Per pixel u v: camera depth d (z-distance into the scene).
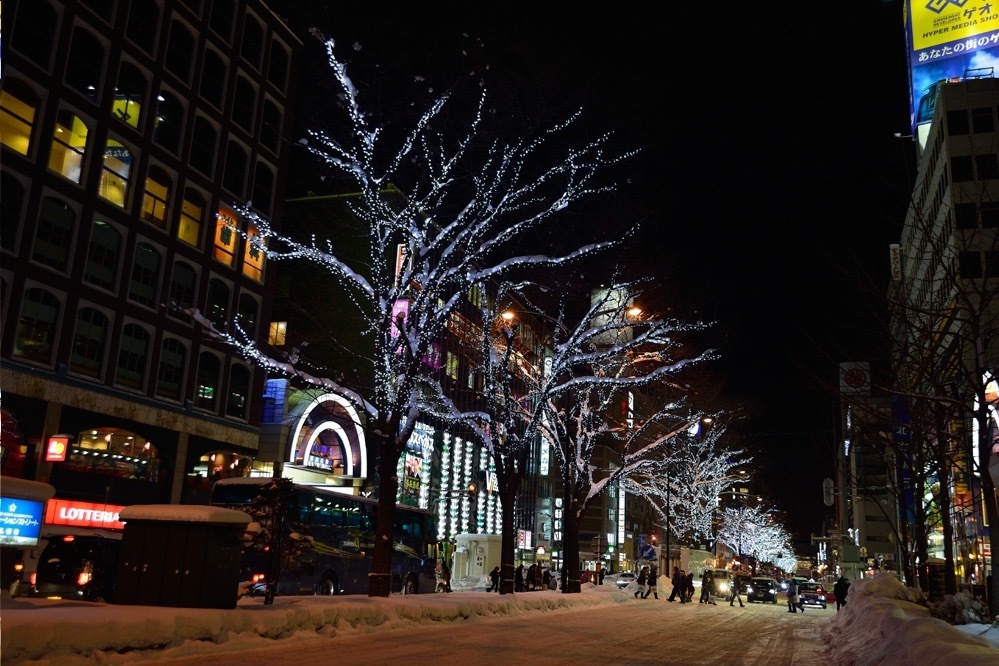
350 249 50.91
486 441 27.02
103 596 18.72
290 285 51.78
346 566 26.52
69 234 33.22
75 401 32.72
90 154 34.12
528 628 19.31
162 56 38.09
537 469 85.94
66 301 32.72
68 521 32.16
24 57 31.47
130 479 35.56
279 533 15.50
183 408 38.44
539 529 84.81
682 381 42.41
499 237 22.03
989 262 18.98
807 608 50.00
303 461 46.38
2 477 10.22
